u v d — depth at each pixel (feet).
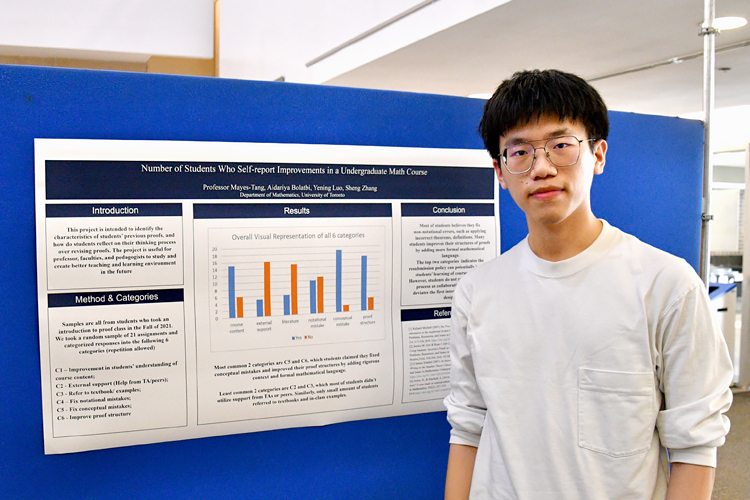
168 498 4.07
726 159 26.50
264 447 4.25
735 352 16.35
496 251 4.72
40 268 3.69
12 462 3.75
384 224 4.40
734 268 29.01
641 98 16.29
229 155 4.02
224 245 4.03
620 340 3.03
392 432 4.58
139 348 3.89
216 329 4.04
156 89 3.90
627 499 2.98
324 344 4.28
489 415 3.50
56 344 3.75
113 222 3.81
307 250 4.21
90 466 3.90
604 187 5.10
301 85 4.22
